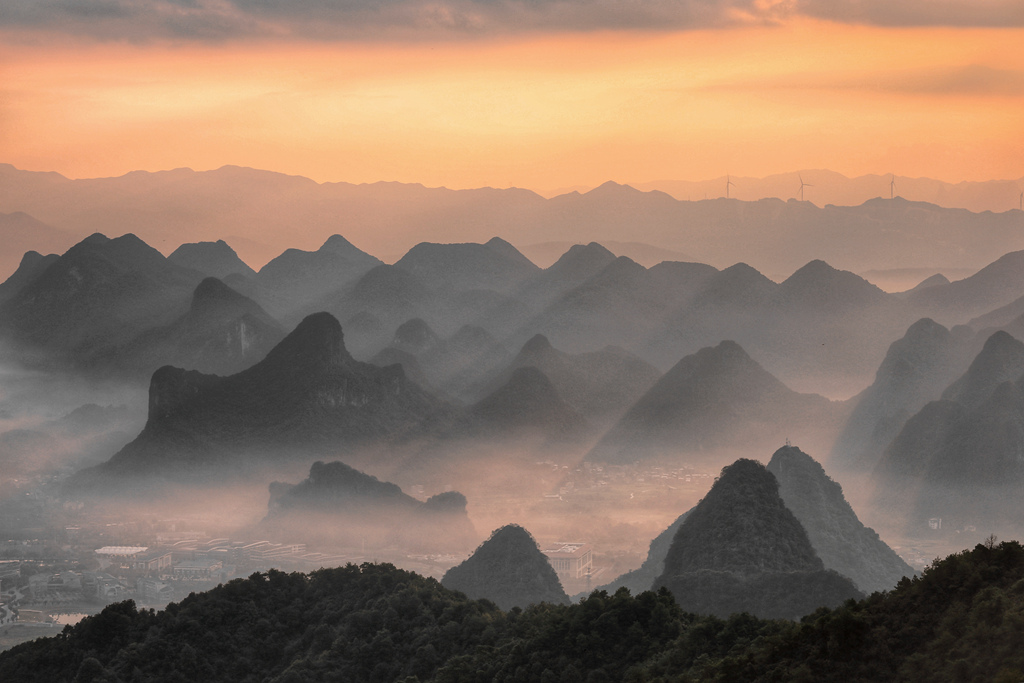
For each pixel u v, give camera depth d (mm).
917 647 72250
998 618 69562
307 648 116688
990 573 74375
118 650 116562
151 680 111062
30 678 115688
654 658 94375
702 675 82125
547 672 96688
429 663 108562
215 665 114188
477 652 106188
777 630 88812
